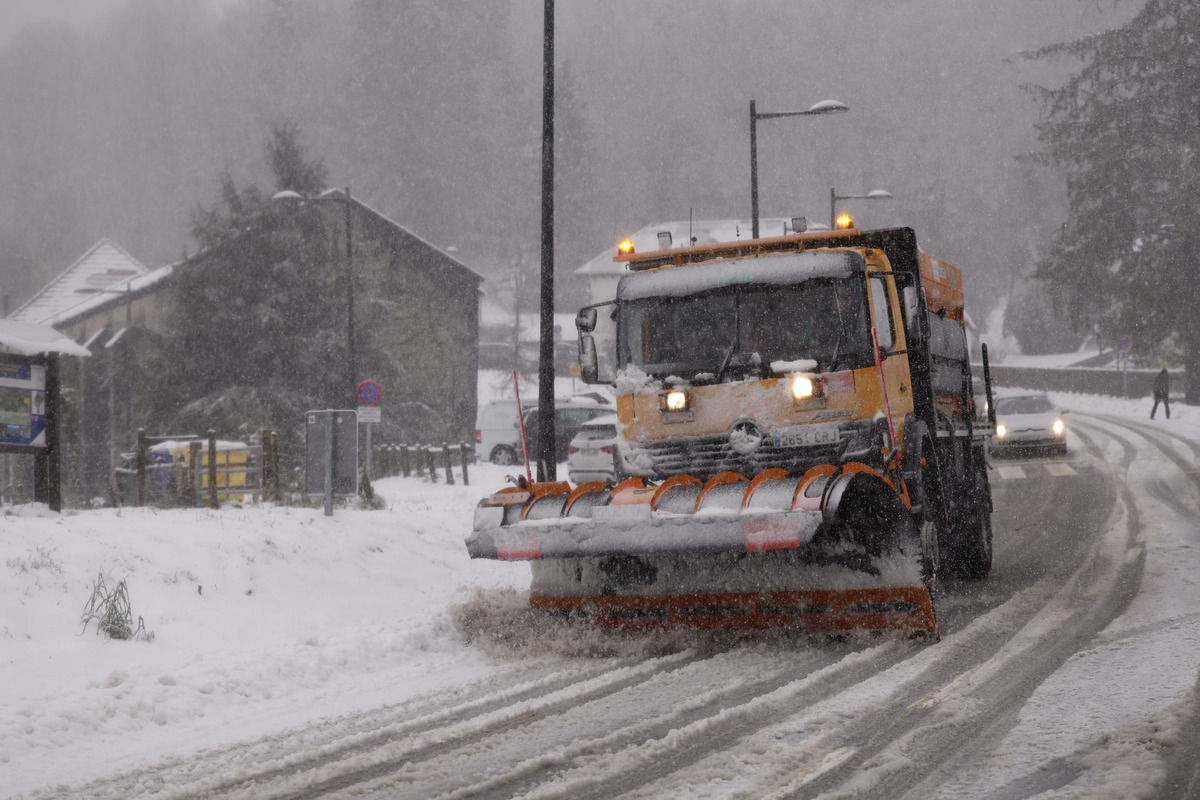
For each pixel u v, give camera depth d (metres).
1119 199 57.41
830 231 12.62
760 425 11.18
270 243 53.53
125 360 55.69
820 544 10.02
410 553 15.80
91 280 76.81
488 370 100.19
